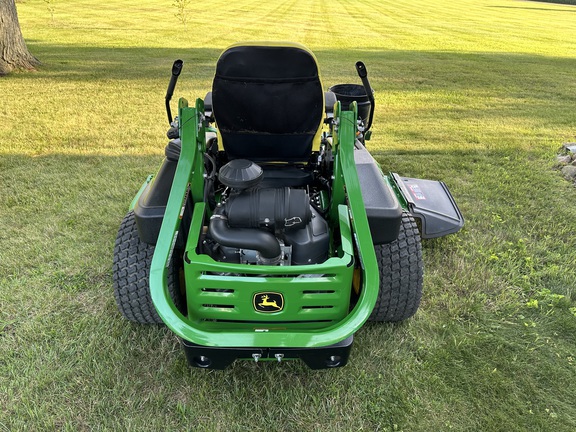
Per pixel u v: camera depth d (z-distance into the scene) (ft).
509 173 17.02
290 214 7.47
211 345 6.84
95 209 13.82
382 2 126.93
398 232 8.41
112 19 60.29
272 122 8.86
